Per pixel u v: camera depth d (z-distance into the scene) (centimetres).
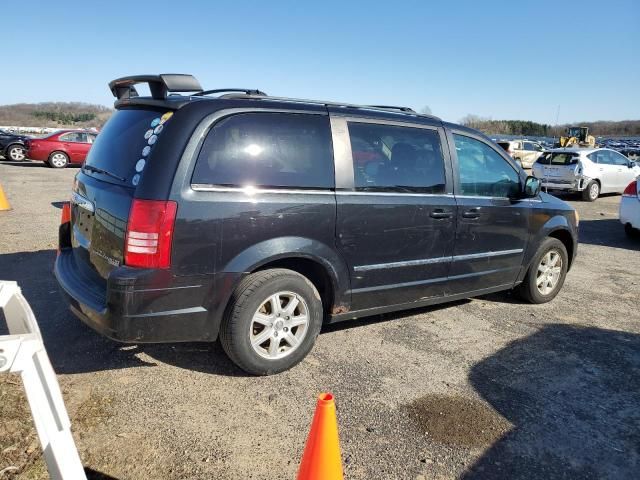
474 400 332
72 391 315
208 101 318
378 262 383
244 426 289
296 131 345
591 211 1289
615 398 345
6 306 231
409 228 396
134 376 338
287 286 338
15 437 262
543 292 535
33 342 173
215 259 310
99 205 322
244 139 323
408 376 359
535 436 296
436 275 427
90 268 338
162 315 300
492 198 461
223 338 329
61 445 172
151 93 343
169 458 259
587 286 618
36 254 627
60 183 1414
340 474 204
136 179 304
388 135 394
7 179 1456
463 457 274
